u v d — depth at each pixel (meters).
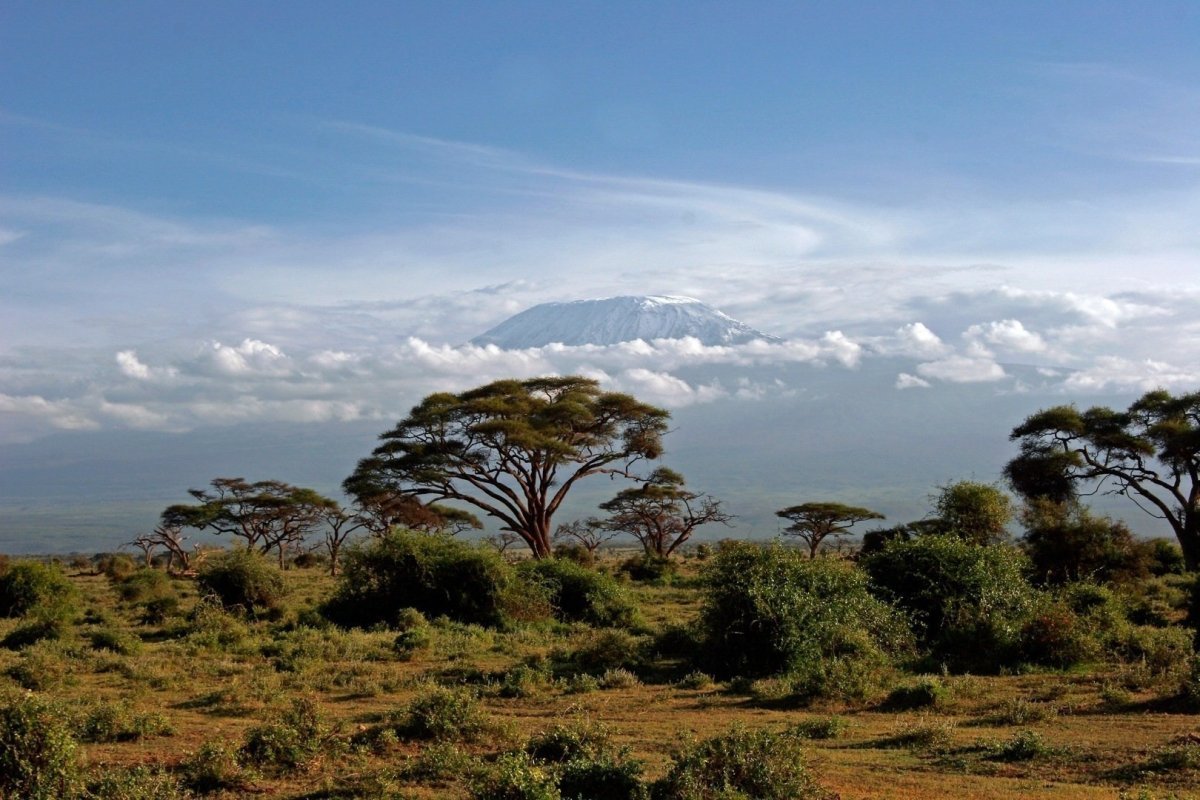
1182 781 11.98
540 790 11.05
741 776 11.60
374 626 33.38
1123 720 15.61
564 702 18.98
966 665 22.30
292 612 36.59
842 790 11.99
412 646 26.92
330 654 26.05
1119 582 38.31
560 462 54.62
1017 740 13.73
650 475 70.38
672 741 15.06
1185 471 53.53
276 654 26.75
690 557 79.31
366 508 60.50
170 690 21.27
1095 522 40.91
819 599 22.94
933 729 14.85
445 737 14.88
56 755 12.11
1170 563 52.66
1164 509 53.53
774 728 15.91
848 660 20.70
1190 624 27.52
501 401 54.44
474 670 22.83
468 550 36.44
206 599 38.47
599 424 57.16
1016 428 56.72
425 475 54.53
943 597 25.77
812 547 70.12
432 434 55.22
